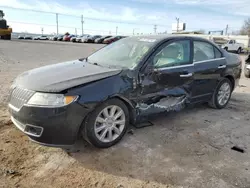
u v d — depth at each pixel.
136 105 3.27
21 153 2.87
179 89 3.79
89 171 2.59
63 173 2.54
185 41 3.95
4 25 29.73
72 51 18.72
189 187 2.39
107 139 3.07
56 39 49.72
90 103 2.75
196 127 3.88
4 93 5.16
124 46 3.94
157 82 3.43
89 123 2.85
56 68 3.41
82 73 3.09
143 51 3.48
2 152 2.86
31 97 2.66
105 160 2.81
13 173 2.49
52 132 2.63
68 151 2.97
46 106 2.58
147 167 2.70
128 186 2.38
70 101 2.62
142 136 3.45
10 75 7.16
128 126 3.56
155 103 3.50
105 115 3.01
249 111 4.82
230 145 3.30
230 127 3.94
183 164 2.79
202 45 4.28
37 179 2.43
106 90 2.88
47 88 2.66
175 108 3.83
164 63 3.56
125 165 2.72
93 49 21.83
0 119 3.76
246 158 2.97
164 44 3.62
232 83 5.03
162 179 2.50
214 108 4.83
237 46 28.33
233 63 4.86
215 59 4.48
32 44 24.94
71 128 2.69
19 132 3.37
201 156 2.97
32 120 2.62
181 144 3.27
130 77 3.14
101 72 3.11
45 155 2.86
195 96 4.16
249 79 8.76
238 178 2.55
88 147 3.08
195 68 4.00
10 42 25.53
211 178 2.54
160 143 3.27
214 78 4.44
